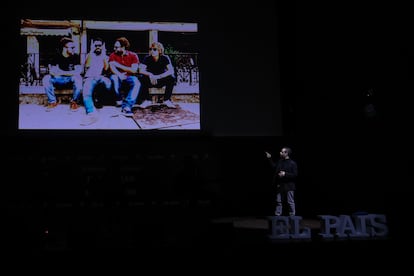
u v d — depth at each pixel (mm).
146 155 10773
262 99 11227
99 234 6988
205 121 11047
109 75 10828
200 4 11281
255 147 11086
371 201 9047
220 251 6164
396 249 6266
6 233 6883
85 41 10820
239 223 9000
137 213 10281
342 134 9898
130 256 5941
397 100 8750
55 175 10438
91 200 10383
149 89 10938
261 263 6004
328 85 10289
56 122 10578
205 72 11156
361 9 9469
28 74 10562
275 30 11398
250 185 10922
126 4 11031
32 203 10266
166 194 10633
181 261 5941
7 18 10586
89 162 10586
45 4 10742
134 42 10992
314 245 6422
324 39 10383
